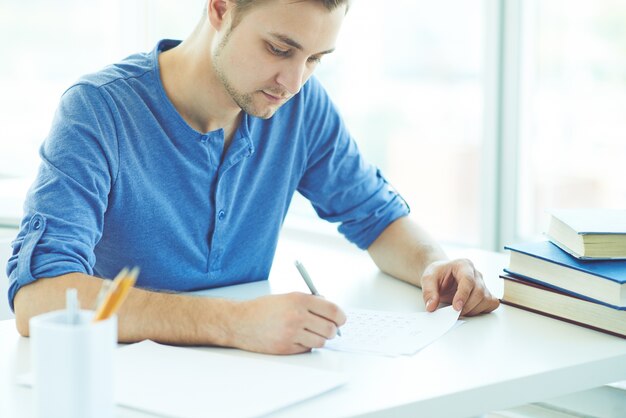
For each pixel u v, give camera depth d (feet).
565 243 4.17
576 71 6.63
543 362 3.41
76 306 2.45
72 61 9.85
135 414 2.77
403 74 8.09
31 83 9.84
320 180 5.25
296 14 3.75
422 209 8.05
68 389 2.34
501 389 3.19
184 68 4.37
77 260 3.74
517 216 6.99
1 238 5.64
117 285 2.42
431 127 7.85
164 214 4.46
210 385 3.01
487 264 5.10
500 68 6.87
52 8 9.82
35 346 2.37
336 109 5.25
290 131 4.96
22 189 7.20
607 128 6.52
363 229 5.17
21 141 9.77
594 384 3.47
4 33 9.79
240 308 3.51
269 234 5.02
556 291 3.98
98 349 2.38
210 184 4.57
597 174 6.61
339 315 3.52
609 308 3.77
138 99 4.32
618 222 4.14
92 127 4.09
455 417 3.09
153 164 4.36
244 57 3.93
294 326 3.42
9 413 2.76
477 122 7.27
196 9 9.14
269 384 3.03
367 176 5.29
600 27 6.46
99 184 4.05
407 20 7.96
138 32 9.50
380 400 2.96
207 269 4.71
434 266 4.38
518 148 6.89
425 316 4.00
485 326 3.89
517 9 6.72
